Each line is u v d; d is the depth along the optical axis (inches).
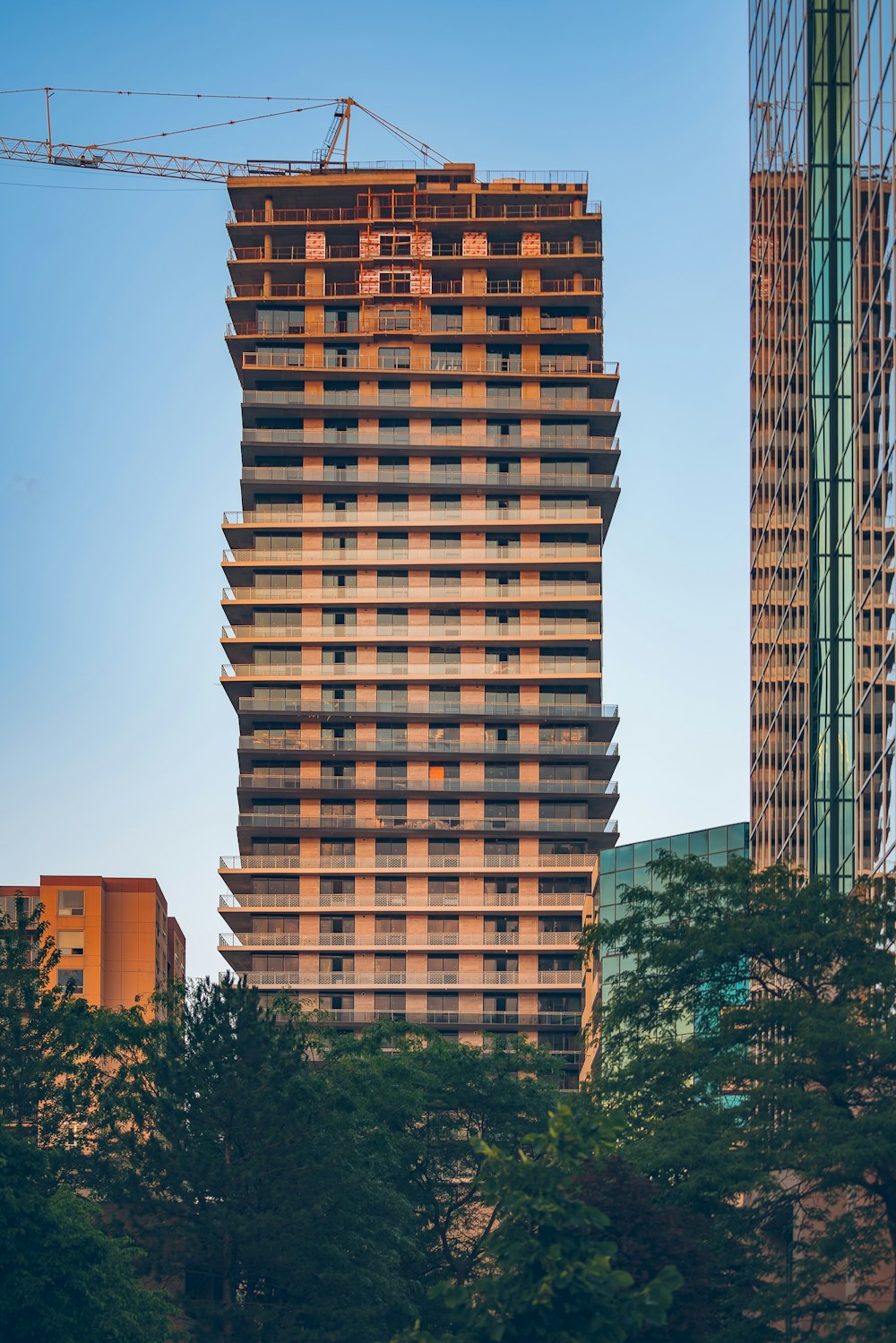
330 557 7096.5
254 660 7062.0
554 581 7106.3
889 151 3309.5
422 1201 3555.6
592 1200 1946.4
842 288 3934.5
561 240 7322.8
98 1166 3004.4
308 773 7017.7
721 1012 2298.2
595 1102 2358.5
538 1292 1465.3
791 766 4030.5
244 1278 2979.8
